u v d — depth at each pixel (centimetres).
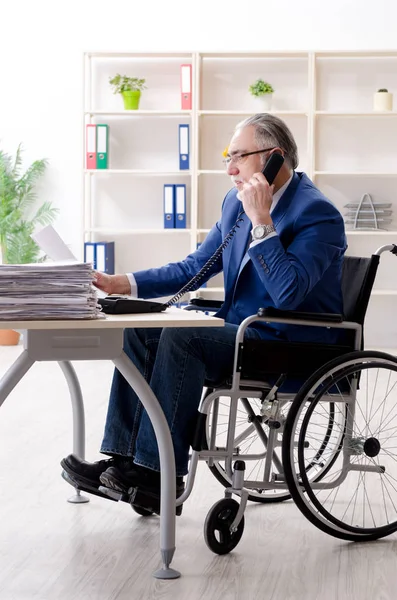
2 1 657
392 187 648
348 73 643
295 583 197
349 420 230
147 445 212
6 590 189
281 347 220
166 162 661
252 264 235
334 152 647
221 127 652
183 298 637
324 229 227
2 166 639
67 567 204
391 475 296
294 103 650
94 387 470
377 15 637
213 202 659
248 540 227
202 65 650
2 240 638
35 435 351
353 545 225
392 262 650
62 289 172
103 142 634
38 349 182
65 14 656
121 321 174
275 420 226
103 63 659
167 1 650
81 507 253
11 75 661
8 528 233
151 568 204
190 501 265
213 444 252
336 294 236
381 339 657
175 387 212
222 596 188
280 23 643
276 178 235
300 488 219
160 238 668
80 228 668
